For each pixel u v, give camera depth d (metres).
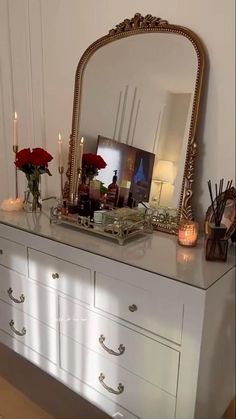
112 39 1.67
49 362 1.67
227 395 1.58
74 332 1.51
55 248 1.48
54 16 1.88
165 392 1.27
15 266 1.69
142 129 1.63
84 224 1.57
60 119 2.00
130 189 1.70
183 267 1.24
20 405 1.60
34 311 1.66
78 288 1.44
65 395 1.67
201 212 1.60
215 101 1.46
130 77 1.64
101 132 1.77
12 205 1.89
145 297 1.24
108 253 1.34
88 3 1.74
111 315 1.36
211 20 1.41
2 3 2.07
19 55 2.09
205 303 1.12
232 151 1.47
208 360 1.26
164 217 1.60
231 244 1.46
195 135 1.49
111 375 1.42
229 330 1.40
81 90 1.81
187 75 1.48
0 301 1.83
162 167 1.59
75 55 1.86
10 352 2.00
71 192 1.89
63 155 2.02
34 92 2.08
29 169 1.82
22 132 2.21
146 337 1.27
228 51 1.40
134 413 1.38
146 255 1.33
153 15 1.55
